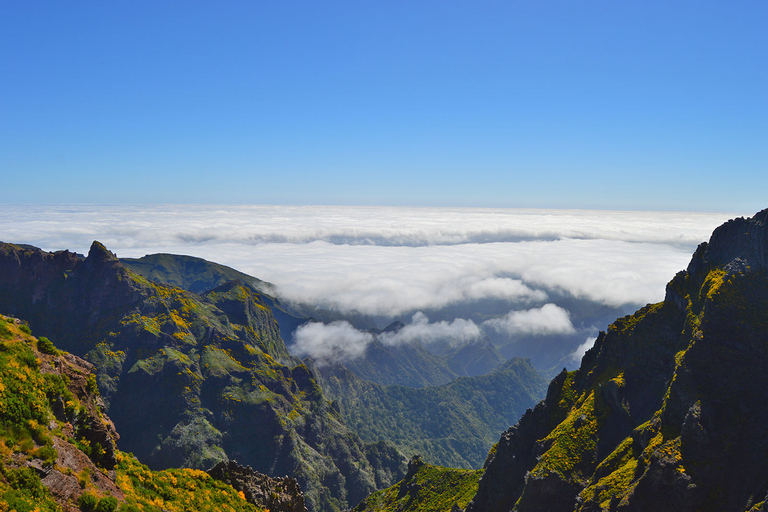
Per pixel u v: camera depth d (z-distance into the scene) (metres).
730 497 71.31
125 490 51.50
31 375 47.41
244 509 67.19
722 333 82.88
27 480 39.66
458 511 126.88
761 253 86.88
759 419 74.81
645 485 76.31
